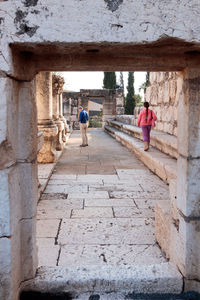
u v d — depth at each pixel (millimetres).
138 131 11375
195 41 2160
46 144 8062
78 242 3670
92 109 45094
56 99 10562
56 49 2271
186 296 2602
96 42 2131
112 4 2113
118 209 4867
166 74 9211
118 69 2684
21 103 2412
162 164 6688
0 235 2199
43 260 3211
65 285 2604
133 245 3592
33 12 2076
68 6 2096
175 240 2867
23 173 2477
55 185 6371
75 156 10211
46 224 4230
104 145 13266
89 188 6148
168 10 2125
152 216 4570
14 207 2299
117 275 2664
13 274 2301
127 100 29297
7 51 2062
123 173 7570
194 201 2533
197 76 2484
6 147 2152
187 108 2488
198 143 2488
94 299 2555
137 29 2133
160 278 2627
